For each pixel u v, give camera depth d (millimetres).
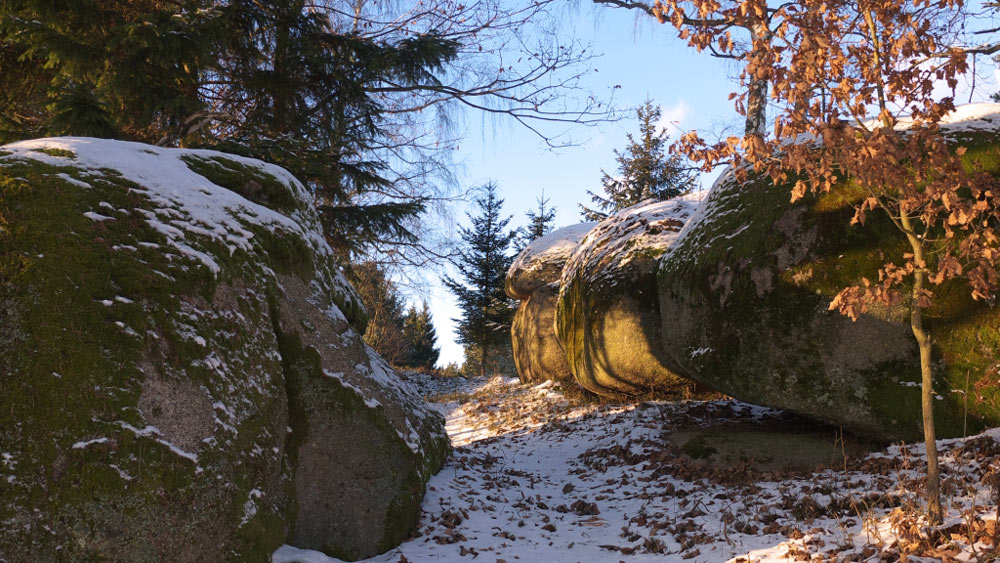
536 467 9078
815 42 4453
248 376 4527
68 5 9586
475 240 31625
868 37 4816
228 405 4234
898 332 6668
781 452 7289
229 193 5465
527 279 16844
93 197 4363
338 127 12234
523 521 6246
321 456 5137
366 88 12555
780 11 4750
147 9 10891
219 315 4539
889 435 6652
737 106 4906
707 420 9430
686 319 8328
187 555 3684
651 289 10695
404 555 5219
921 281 4652
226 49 11156
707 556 4789
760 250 7570
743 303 7594
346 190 13672
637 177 27062
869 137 4293
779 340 7277
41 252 3973
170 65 10000
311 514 5031
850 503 5383
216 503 3893
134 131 10938
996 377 6191
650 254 10961
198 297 4461
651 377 10750
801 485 6215
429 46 12156
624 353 10805
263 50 11914
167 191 4855
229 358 4438
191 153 5777
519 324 17203
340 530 5125
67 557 3369
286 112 11852
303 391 5145
